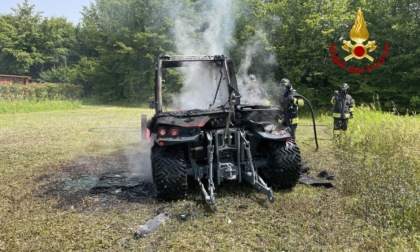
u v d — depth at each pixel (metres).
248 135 4.11
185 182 3.83
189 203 3.81
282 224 3.18
